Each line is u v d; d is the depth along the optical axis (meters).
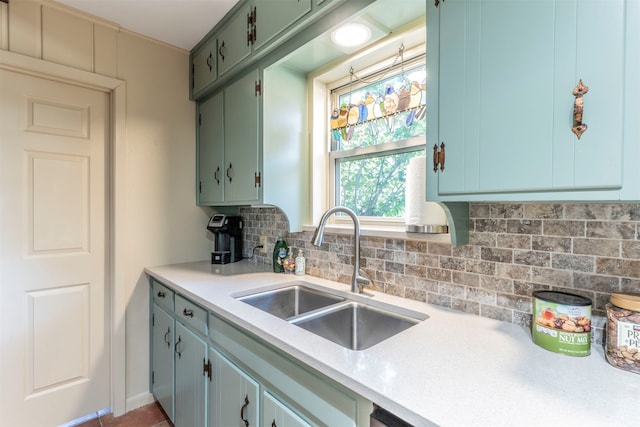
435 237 1.18
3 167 1.61
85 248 1.86
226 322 1.23
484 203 1.09
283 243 1.86
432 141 0.93
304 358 0.83
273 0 1.47
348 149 1.74
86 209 1.86
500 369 0.74
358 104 1.69
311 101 1.82
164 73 2.10
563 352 0.81
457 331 0.97
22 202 1.67
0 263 1.61
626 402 0.61
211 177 2.08
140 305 2.01
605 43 0.64
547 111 0.71
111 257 1.92
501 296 1.05
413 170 1.17
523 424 0.55
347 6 1.20
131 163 1.96
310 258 1.77
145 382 2.03
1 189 1.61
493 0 0.79
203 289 1.47
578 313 0.81
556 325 0.83
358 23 1.30
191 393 1.50
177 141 2.17
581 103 0.66
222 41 1.85
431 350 0.84
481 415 0.58
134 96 1.97
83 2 1.67
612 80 0.63
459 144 0.86
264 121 1.63
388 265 1.38
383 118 1.58
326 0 1.22
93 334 1.88
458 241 1.07
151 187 2.05
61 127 1.77
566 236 0.92
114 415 1.90
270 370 0.99
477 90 0.83
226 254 2.14
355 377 0.71
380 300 1.29
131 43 1.96
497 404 0.61
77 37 1.76
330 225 1.75
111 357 1.91
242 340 1.13
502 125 0.78
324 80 1.82
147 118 2.03
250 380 1.08
